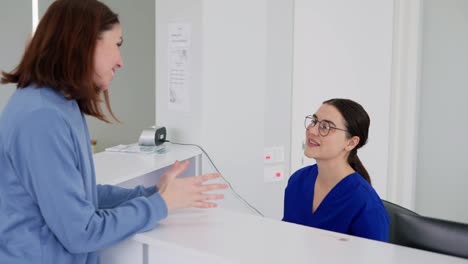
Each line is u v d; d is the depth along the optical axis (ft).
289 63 9.95
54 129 2.89
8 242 3.07
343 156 5.29
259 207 9.77
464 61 10.59
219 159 9.24
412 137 10.79
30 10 13.01
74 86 3.09
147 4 13.46
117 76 13.62
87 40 3.09
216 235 3.38
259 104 9.42
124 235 3.16
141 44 13.64
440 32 10.70
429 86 10.96
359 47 10.37
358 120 5.14
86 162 3.28
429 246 3.25
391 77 10.69
